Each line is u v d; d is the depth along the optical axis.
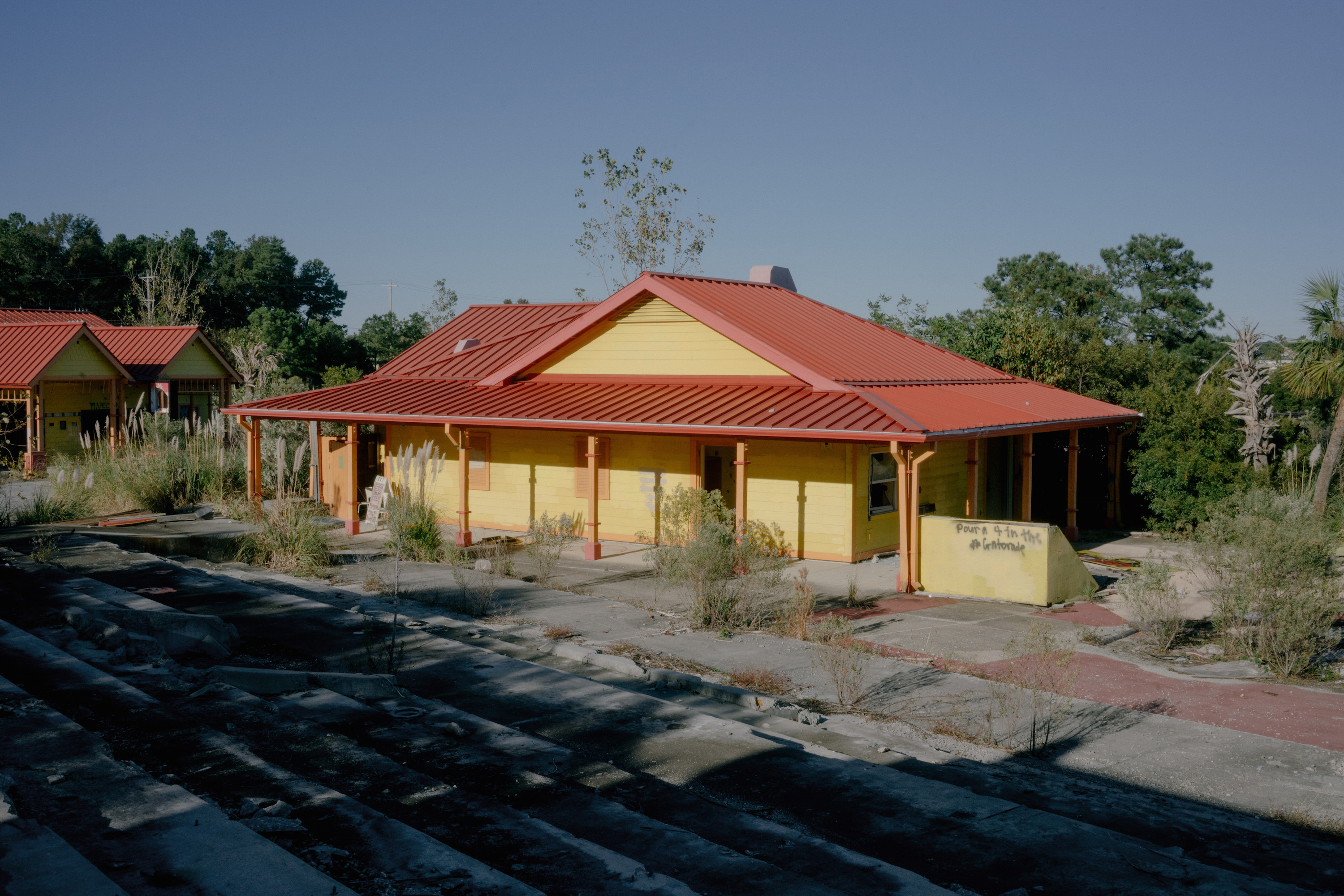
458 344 27.81
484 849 5.23
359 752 6.87
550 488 22.47
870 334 24.20
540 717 8.77
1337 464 22.22
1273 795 7.68
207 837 4.89
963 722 9.31
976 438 17.64
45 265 79.62
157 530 21.47
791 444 19.23
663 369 21.09
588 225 44.28
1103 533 23.73
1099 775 8.08
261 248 85.81
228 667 9.41
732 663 11.45
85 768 5.89
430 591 15.70
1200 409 22.25
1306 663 11.45
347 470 24.62
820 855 5.61
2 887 4.15
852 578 17.30
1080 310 54.56
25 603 12.02
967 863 5.82
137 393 41.09
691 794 6.68
